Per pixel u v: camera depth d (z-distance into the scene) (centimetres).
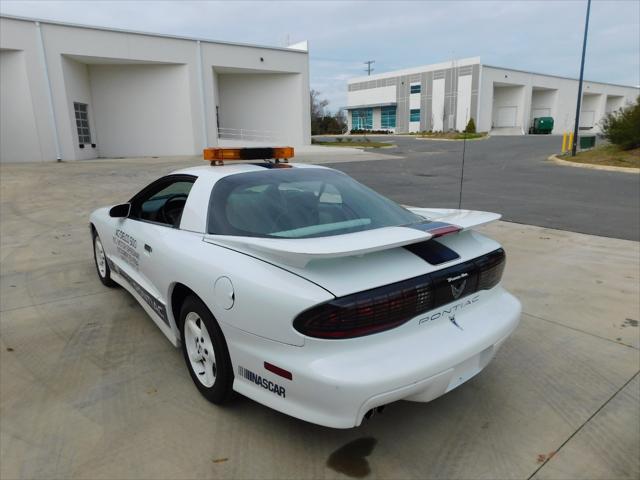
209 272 259
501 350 363
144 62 2433
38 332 392
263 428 269
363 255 238
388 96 6556
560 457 248
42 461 241
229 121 3020
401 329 228
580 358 351
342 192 323
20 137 2145
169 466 238
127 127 2545
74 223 839
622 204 1008
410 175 1602
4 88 2097
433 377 226
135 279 380
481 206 988
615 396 304
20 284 512
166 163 2081
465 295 256
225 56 2669
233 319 244
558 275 539
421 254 248
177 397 298
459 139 4031
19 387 310
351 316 212
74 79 2291
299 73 2983
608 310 438
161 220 360
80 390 306
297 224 277
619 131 2080
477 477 234
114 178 1504
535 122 5484
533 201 1052
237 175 319
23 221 859
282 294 220
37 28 2094
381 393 212
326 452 250
